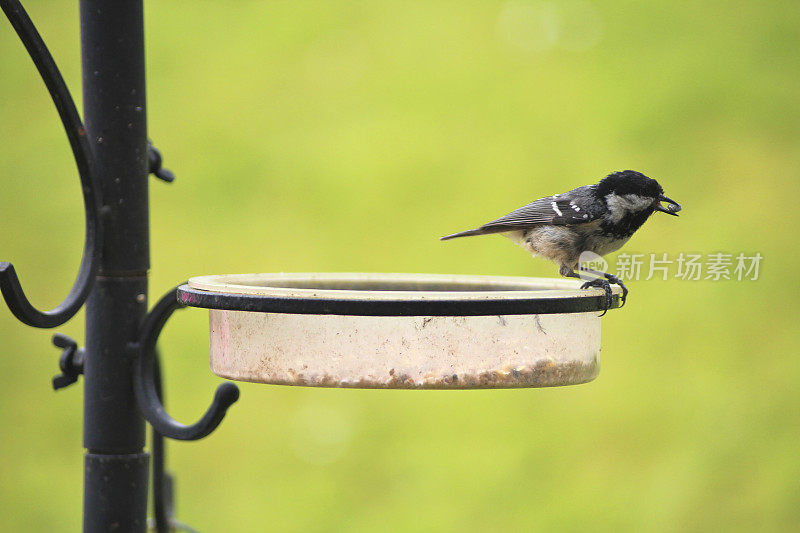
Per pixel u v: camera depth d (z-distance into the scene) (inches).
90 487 160.6
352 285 194.2
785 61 480.7
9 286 130.6
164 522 204.8
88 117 160.9
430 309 135.3
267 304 137.7
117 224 159.5
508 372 145.5
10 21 141.3
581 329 155.9
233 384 143.9
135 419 160.9
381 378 142.9
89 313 160.7
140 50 163.6
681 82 475.5
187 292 147.5
